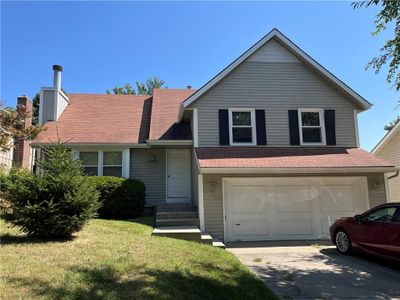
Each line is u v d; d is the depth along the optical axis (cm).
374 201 1339
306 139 1459
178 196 1569
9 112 1255
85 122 1680
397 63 902
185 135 1550
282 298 612
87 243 793
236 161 1271
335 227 1046
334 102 1488
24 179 846
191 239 1062
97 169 1537
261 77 1465
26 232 845
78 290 495
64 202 819
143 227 1126
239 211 1292
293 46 1462
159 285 550
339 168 1259
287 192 1327
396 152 1845
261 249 1094
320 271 805
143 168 1568
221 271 701
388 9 843
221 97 1431
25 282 509
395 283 711
